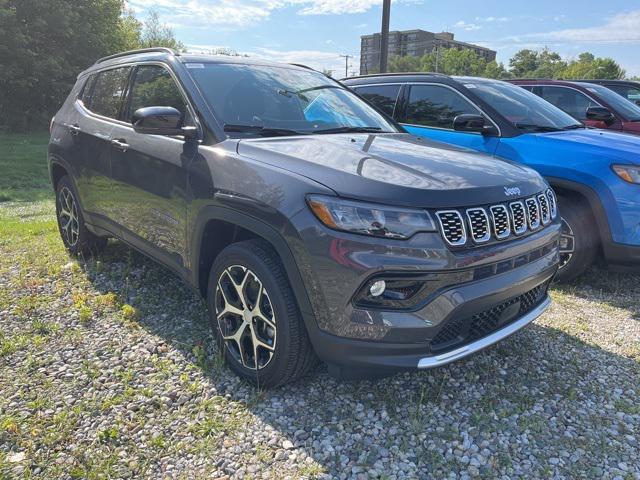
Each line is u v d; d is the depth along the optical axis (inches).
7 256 193.0
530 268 107.6
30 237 223.6
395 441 95.6
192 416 100.5
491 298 97.6
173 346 125.9
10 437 93.3
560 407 107.8
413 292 91.5
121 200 149.8
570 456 93.4
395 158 109.1
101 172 158.1
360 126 144.6
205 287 125.6
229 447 92.7
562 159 176.4
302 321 99.7
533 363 125.0
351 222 90.7
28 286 160.4
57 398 105.0
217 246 121.5
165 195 128.8
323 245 91.7
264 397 106.7
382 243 89.4
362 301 91.4
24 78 991.6
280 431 97.1
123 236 154.5
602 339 140.1
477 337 101.4
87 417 99.5
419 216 90.8
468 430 99.4
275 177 101.1
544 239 112.2
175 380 112.3
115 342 127.6
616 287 181.2
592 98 288.4
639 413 106.3
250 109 130.3
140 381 111.5
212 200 111.3
